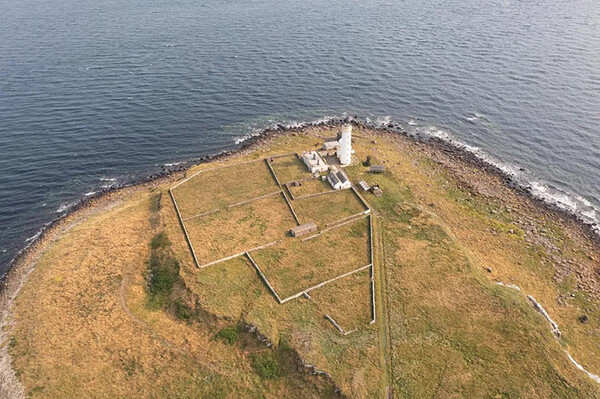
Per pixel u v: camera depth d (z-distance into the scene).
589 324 49.09
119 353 44.31
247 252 54.56
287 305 47.31
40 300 50.66
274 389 40.91
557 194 72.25
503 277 54.28
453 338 43.41
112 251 57.31
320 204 63.62
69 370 42.66
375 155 79.62
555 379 39.47
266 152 81.38
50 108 101.50
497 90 106.44
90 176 79.88
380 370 40.34
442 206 67.31
